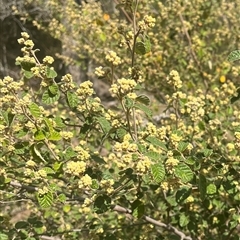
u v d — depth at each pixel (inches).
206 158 86.0
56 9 208.1
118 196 89.6
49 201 77.3
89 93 86.1
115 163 99.9
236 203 102.5
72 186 87.6
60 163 82.2
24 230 96.8
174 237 101.0
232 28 195.0
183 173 74.1
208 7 185.2
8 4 316.8
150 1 168.9
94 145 124.8
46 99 82.8
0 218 107.6
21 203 147.6
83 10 179.3
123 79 77.7
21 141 87.5
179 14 170.9
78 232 117.3
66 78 85.6
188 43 180.2
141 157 73.5
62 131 96.0
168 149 82.7
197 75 176.6
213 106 117.4
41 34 324.5
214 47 189.8
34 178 81.4
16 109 79.5
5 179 90.5
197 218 107.1
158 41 174.6
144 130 92.4
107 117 90.2
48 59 80.9
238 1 192.9
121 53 166.7
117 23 174.4
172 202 100.7
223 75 165.8
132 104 80.7
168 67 181.2
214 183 90.6
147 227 109.7
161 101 175.8
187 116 107.7
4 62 409.1
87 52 190.5
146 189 97.2
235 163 91.4
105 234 107.0
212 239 107.0
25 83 94.8
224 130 113.0
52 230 117.2
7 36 408.5
